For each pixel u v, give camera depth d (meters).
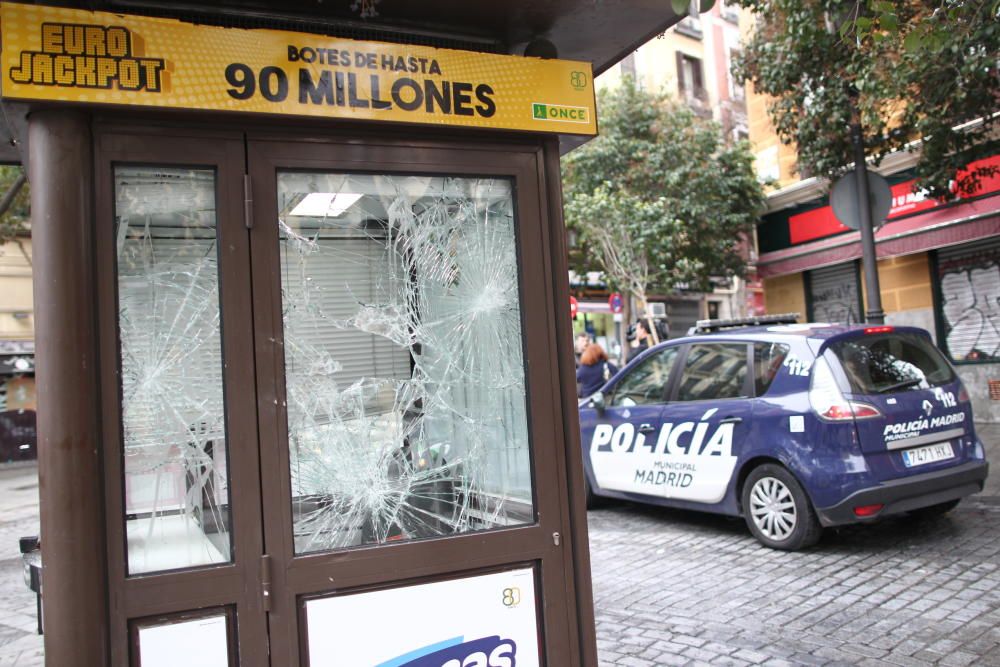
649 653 3.84
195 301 2.23
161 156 2.17
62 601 1.98
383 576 2.33
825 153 8.71
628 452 6.72
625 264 15.93
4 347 16.80
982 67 6.15
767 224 13.87
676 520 6.75
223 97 2.17
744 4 9.00
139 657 2.08
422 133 2.48
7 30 1.98
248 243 2.25
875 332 5.66
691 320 25.30
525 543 2.51
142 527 2.15
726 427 5.86
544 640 2.50
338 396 2.41
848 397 5.22
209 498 2.20
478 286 2.61
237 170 2.25
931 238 10.45
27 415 16.94
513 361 2.61
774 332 5.91
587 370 9.87
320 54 2.28
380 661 2.31
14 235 13.96
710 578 5.04
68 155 2.05
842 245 12.02
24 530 8.48
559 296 2.63
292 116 2.24
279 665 2.19
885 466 5.15
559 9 2.59
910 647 3.74
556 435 2.58
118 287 2.14
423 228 2.54
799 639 3.93
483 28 2.73
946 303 11.05
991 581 4.59
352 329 2.44
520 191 2.60
